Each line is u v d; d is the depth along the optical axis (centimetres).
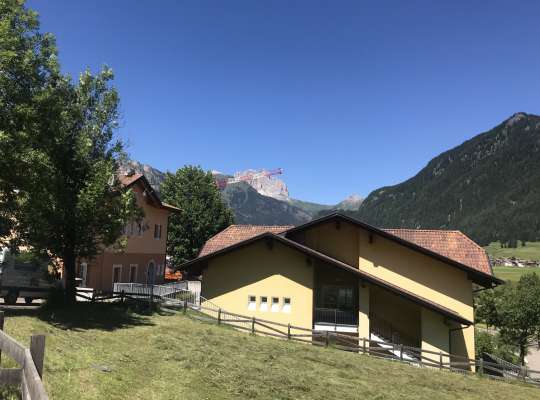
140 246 3841
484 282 2550
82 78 2161
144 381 1087
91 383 956
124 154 2230
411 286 2517
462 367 2261
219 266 2620
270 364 1516
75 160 2042
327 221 2702
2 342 639
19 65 1588
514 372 2259
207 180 5569
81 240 2141
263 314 2505
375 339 2406
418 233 2856
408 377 1734
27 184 1625
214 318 2367
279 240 2464
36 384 433
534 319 4816
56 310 2073
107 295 2564
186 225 5225
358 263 2611
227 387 1163
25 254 2209
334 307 2603
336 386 1380
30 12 1700
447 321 2331
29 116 1589
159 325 2000
